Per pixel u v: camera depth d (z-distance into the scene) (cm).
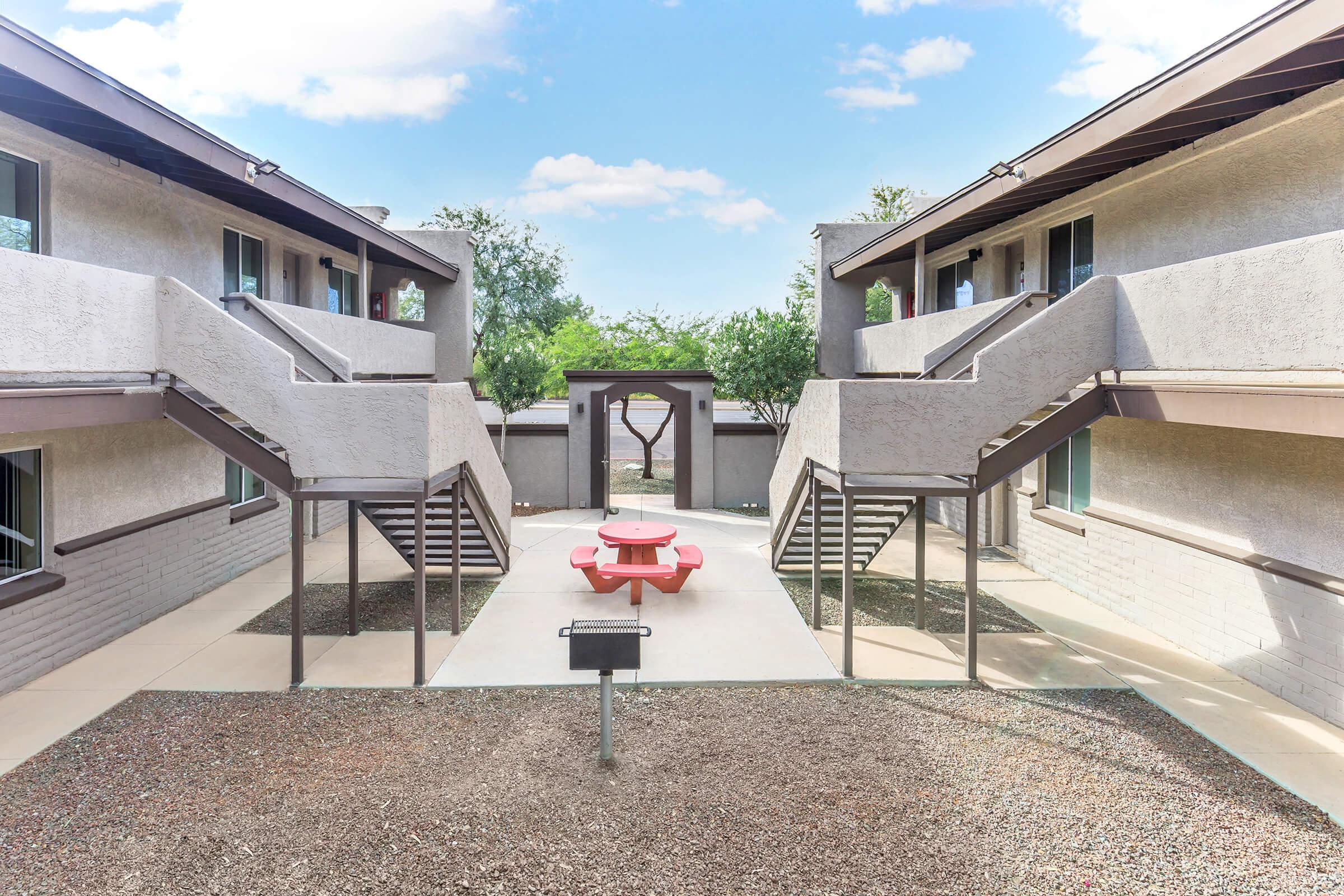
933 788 539
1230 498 766
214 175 939
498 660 789
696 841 474
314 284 1449
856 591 1064
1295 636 679
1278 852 464
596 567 1021
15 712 657
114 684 723
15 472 730
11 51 547
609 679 575
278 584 1092
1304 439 672
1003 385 722
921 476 803
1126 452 941
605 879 436
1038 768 570
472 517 965
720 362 1739
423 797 523
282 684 727
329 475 709
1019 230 1206
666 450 2683
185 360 707
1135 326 700
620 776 555
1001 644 847
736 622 917
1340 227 632
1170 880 436
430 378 1752
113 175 862
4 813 499
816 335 1825
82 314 598
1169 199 844
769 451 1753
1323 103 633
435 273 1736
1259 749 598
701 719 656
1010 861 455
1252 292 560
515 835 479
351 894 423
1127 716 662
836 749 601
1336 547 642
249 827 486
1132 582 922
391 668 768
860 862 452
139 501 899
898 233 1325
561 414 2706
